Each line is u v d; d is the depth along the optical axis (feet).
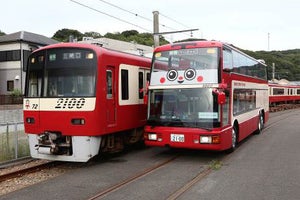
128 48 133.49
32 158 36.52
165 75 35.32
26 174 30.35
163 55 35.99
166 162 34.09
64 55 33.04
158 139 34.35
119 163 34.04
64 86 32.65
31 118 33.42
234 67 39.55
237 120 40.47
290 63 302.04
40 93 33.42
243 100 44.06
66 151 32.40
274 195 22.40
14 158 35.68
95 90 31.71
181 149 41.57
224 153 38.22
